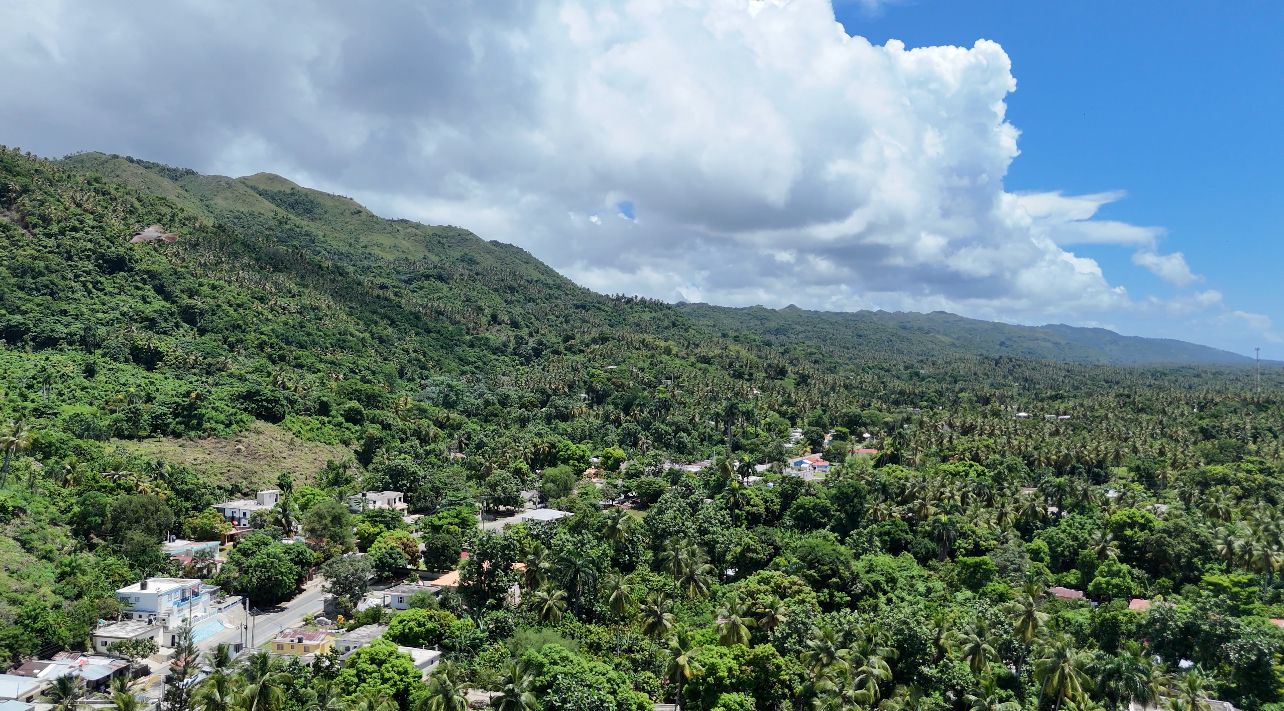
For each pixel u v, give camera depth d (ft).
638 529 526.98
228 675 293.23
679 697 338.34
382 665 326.65
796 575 435.12
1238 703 347.56
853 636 346.13
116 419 631.97
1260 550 457.27
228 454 648.38
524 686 298.76
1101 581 462.19
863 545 511.40
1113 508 569.23
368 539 533.55
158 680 353.92
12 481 472.44
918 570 488.44
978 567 470.80
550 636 367.86
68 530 448.24
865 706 308.19
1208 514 549.95
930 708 325.01
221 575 454.81
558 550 435.12
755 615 378.94
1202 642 367.86
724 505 594.24
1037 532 547.90
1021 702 340.39
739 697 315.99
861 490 570.05
